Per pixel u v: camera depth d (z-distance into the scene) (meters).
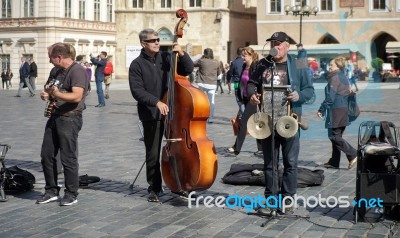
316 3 59.97
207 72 20.64
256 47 59.31
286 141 8.45
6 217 8.45
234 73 16.66
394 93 37.41
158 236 7.54
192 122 8.79
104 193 9.93
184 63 9.05
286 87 8.30
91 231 7.77
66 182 9.15
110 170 11.96
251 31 67.56
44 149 9.30
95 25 63.66
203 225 8.03
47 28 59.56
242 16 66.12
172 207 9.01
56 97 8.97
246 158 13.51
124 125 20.28
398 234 7.57
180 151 8.88
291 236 7.52
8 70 52.25
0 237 7.50
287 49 8.52
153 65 9.23
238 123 13.81
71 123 9.11
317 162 12.88
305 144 15.65
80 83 9.09
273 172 8.45
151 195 9.34
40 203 9.23
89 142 16.05
